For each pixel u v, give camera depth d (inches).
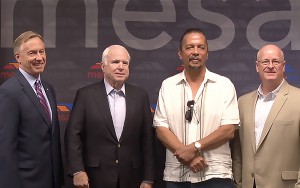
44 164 134.0
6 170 127.4
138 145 148.6
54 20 169.5
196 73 146.7
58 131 141.0
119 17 169.5
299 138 139.6
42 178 133.7
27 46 134.9
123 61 145.9
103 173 143.6
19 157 131.9
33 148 132.3
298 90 143.3
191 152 136.9
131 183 145.8
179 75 150.5
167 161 146.5
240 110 149.3
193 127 143.0
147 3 169.5
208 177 139.8
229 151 145.3
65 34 169.6
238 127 145.4
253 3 169.3
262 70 143.7
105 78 150.4
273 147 139.3
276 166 138.9
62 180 144.1
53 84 169.8
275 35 169.3
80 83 169.8
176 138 142.4
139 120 147.9
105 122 144.7
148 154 148.6
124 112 147.6
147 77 170.1
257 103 146.8
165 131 144.2
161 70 170.2
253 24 169.3
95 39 169.5
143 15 169.5
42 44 137.7
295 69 169.2
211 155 141.3
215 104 143.7
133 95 149.5
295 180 138.8
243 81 169.8
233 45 169.5
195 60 143.8
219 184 140.6
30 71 136.3
